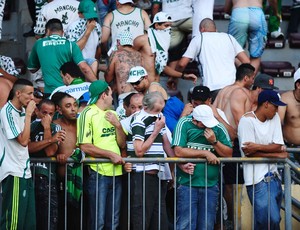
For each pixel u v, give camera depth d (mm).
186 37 39062
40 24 37031
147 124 29547
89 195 29672
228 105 32594
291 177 31297
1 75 32625
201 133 29656
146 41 35094
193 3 38000
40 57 34188
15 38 42281
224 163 30609
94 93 29766
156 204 29828
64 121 29875
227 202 31625
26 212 28625
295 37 40938
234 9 38000
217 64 35656
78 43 35875
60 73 32906
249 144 29875
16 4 42375
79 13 36188
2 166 28406
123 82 34469
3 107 28406
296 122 33125
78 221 29969
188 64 38812
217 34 35938
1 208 28812
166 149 30281
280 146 30016
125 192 29906
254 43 38188
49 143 28859
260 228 30172
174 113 32219
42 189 29297
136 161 29375
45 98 31844
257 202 30078
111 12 37281
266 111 29844
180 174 29797
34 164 29312
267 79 32594
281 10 42094
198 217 29891
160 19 35031
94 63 35312
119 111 32000
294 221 31797
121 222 29969
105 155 29359
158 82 35375
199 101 30781
